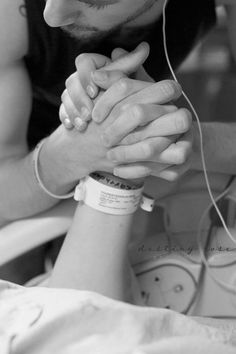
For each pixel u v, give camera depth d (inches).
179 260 33.2
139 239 35.1
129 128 26.3
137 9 27.2
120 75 27.5
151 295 33.2
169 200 34.5
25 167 33.5
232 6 39.8
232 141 33.6
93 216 30.5
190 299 33.1
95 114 27.5
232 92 59.4
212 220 33.9
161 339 20.9
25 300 21.8
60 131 30.8
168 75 38.2
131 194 29.9
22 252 32.7
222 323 28.2
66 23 26.2
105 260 30.6
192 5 36.2
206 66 61.8
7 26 32.1
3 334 20.1
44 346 19.8
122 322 20.7
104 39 32.3
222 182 34.3
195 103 57.9
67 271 30.7
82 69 28.1
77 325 20.4
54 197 32.7
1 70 33.9
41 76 37.2
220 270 32.7
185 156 27.0
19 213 33.2
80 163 29.7
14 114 34.7
